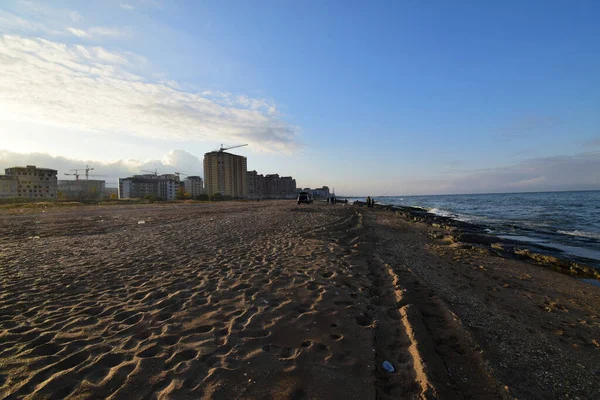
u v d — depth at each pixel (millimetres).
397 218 24875
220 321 3922
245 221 17422
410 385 2752
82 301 4672
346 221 17953
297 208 33156
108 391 2518
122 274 6168
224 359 3006
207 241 10242
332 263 7180
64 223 16688
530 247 11523
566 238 14031
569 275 7750
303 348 3248
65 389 2537
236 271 6379
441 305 5016
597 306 5449
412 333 3701
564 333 4312
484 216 28781
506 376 3164
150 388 2555
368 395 2525
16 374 2750
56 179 129250
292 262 7219
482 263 8781
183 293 5012
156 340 3404
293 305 4488
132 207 39062
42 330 3664
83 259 7531
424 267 8016
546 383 3102
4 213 25734
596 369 3406
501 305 5383
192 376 2719
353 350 3248
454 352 3570
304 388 2580
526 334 4238
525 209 36844
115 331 3641
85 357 3049
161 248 8977
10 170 118875
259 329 3691
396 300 4961
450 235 13781
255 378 2699
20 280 5766
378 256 8781
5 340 3406
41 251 8602
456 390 2795
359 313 4266
